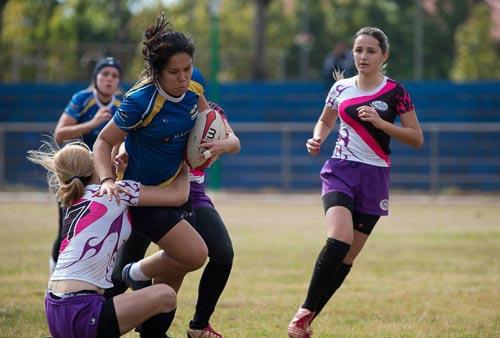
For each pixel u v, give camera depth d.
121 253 15.55
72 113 19.98
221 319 17.62
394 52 79.44
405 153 55.94
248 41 92.50
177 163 14.05
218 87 60.56
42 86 63.00
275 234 33.84
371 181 15.20
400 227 37.06
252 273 23.94
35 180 57.38
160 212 13.70
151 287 12.80
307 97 61.59
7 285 21.55
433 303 19.36
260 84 62.19
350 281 22.62
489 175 55.22
